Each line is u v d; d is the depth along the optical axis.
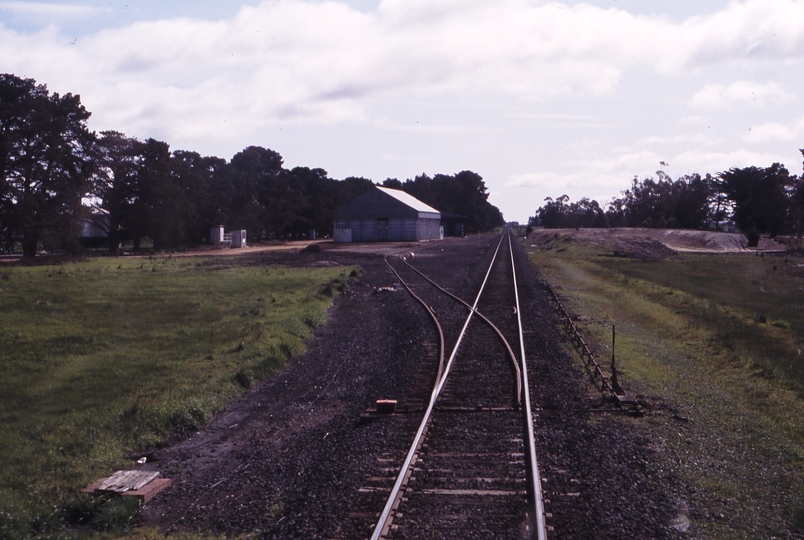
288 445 9.30
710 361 14.86
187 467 8.78
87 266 43.41
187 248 69.94
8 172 53.47
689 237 73.25
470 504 6.73
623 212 135.38
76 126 59.44
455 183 142.88
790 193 87.44
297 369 14.45
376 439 9.05
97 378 13.07
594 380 12.07
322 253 56.31
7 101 54.91
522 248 70.00
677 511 6.64
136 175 68.69
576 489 7.14
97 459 8.84
